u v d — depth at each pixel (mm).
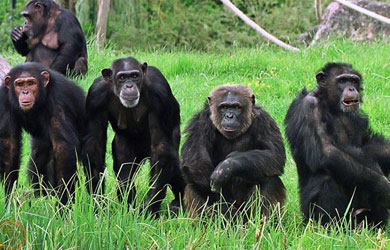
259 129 12852
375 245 11016
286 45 28406
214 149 13148
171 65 24500
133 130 14211
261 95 21297
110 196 12164
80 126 13820
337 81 12938
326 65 13219
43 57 23562
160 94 13609
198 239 10711
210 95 12914
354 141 13141
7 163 13391
